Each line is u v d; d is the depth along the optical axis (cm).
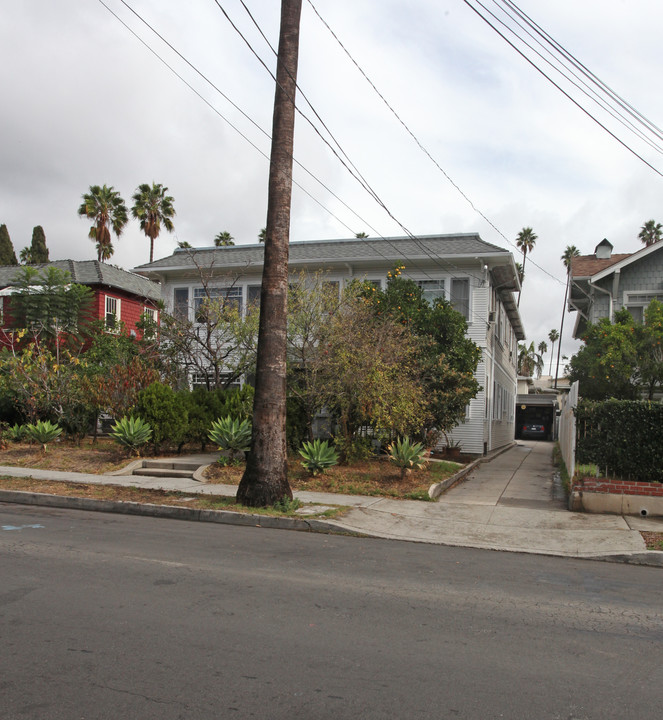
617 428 1125
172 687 396
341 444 1524
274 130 1101
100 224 4359
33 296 2275
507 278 2362
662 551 862
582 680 430
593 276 2170
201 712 366
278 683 407
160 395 1588
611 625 555
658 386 1830
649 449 1106
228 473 1365
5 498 1194
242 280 2369
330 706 378
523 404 4434
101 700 377
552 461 2159
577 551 890
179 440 1609
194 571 682
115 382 1711
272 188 1099
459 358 1750
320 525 984
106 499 1134
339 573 705
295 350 1562
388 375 1427
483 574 738
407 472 1442
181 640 475
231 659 443
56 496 1158
